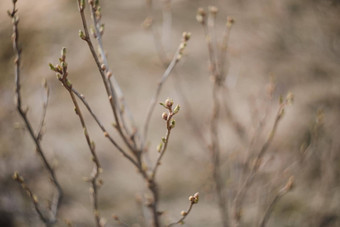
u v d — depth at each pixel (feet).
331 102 12.52
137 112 13.48
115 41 16.70
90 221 9.57
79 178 11.59
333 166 8.83
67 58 16.42
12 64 13.99
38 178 10.18
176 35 16.35
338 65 14.15
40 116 13.80
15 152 9.76
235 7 17.44
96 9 4.36
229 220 6.68
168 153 12.03
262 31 15.71
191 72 14.67
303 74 13.98
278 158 9.00
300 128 11.34
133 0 19.29
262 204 6.86
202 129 11.92
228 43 15.46
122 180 11.55
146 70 15.01
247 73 14.02
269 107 6.81
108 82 4.56
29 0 19.66
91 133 13.07
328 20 13.78
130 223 9.85
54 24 17.85
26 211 8.08
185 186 11.08
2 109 10.05
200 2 18.21
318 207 8.86
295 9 16.02
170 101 3.49
